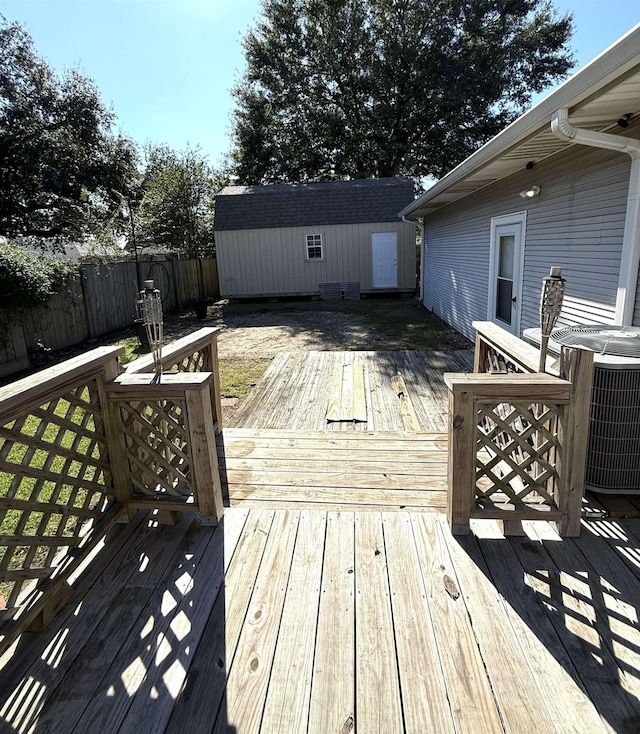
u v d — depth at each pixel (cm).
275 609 177
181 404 220
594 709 134
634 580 186
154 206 1452
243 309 1274
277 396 471
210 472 226
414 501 256
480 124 1833
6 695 145
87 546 203
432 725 130
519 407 205
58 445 193
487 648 156
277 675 148
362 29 1820
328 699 139
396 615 171
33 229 1235
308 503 257
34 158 1089
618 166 318
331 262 1406
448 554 205
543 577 189
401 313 1081
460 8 1733
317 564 202
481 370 348
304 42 1870
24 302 674
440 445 333
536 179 457
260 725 132
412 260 1398
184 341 317
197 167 1689
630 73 211
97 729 133
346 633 164
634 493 234
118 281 995
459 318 805
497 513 212
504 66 1794
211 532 229
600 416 231
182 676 149
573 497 209
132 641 164
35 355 746
